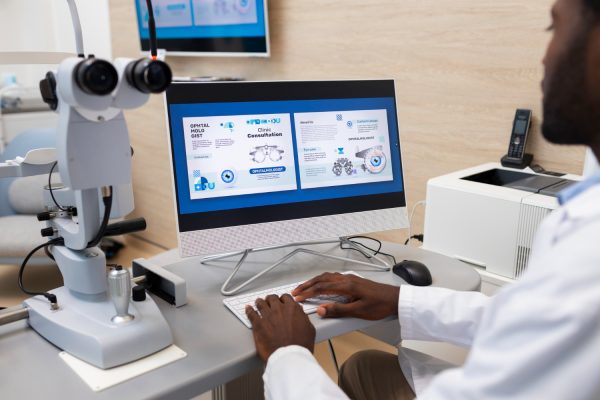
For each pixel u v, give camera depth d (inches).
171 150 45.6
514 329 22.7
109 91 34.0
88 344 35.4
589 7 24.5
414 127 88.6
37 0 171.3
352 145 53.5
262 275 50.4
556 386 21.3
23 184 116.4
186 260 53.9
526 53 73.2
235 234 47.8
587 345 20.9
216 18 112.4
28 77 164.7
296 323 38.3
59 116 36.9
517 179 70.0
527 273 24.4
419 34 84.6
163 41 127.3
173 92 45.8
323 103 52.2
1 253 102.9
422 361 46.9
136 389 33.2
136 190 149.3
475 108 80.1
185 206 46.0
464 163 83.1
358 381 48.9
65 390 32.9
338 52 96.6
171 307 43.8
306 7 99.7
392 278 50.6
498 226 59.1
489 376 23.0
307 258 55.4
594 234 22.3
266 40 104.6
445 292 43.4
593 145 27.4
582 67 25.4
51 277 119.6
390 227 55.3
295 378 33.0
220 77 120.3
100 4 150.0
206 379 35.1
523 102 74.7
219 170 47.4
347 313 42.3
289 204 50.3
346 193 53.1
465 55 79.8
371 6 89.8
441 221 64.2
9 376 34.3
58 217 43.4
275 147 49.9
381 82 55.3
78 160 36.9
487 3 75.9
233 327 40.7
